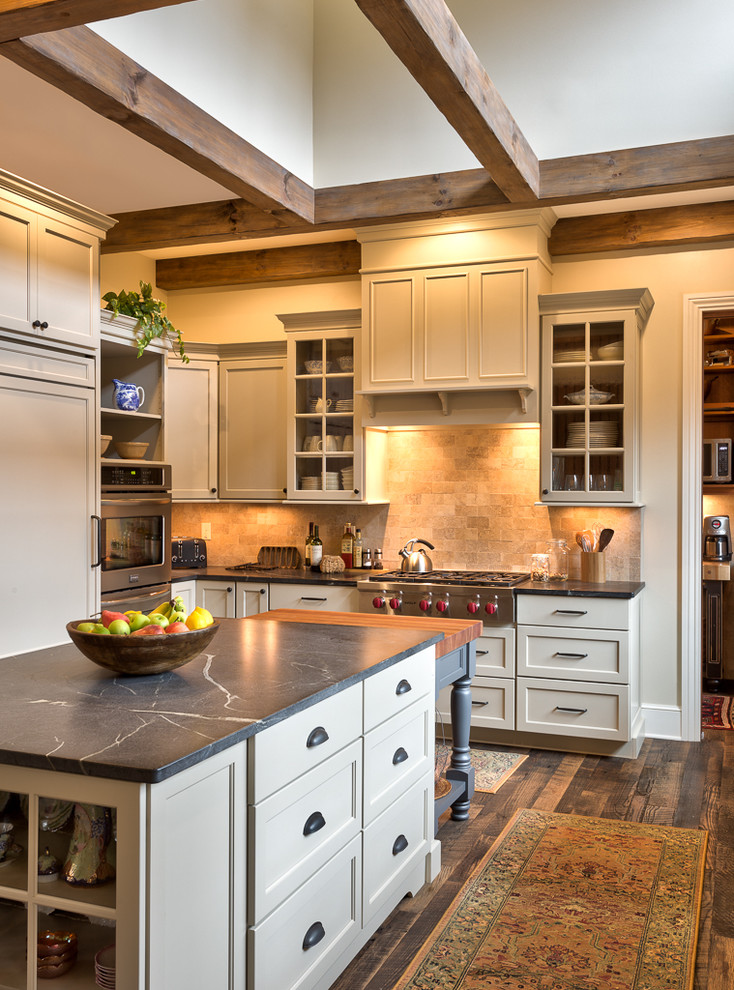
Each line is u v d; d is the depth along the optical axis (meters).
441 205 4.31
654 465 5.05
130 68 3.09
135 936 1.64
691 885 3.11
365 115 4.50
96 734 1.83
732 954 2.67
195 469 5.68
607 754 4.73
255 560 6.01
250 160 3.89
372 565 5.61
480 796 4.09
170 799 1.69
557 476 4.91
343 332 5.32
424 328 5.01
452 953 2.66
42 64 2.76
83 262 3.93
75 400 3.92
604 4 4.14
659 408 5.04
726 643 6.91
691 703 5.01
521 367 4.83
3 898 1.80
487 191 4.21
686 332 4.97
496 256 4.86
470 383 4.91
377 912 2.69
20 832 1.83
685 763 4.60
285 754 2.09
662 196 4.69
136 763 1.64
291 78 4.37
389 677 2.75
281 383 5.58
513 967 2.58
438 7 2.81
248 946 1.97
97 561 4.05
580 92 4.16
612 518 5.12
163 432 4.96
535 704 4.75
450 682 3.52
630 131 4.09
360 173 4.50
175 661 2.35
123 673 2.44
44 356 3.73
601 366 4.82
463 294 4.93
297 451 5.46
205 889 1.81
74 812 1.81
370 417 5.21
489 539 5.41
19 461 3.60
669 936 2.75
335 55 4.58
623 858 3.35
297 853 2.17
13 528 3.57
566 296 4.78
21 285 3.55
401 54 2.80
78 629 2.33
